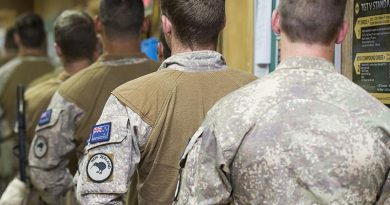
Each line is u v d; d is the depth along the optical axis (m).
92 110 2.38
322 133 1.31
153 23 3.46
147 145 1.74
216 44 1.85
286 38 1.40
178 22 1.79
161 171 1.74
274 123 1.33
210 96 1.77
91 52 2.93
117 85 2.37
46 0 7.34
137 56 2.41
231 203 1.37
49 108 2.46
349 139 1.30
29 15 4.32
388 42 1.90
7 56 5.22
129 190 1.90
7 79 4.21
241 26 2.81
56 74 3.51
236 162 1.34
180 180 1.47
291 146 1.31
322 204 1.29
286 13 1.38
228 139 1.34
